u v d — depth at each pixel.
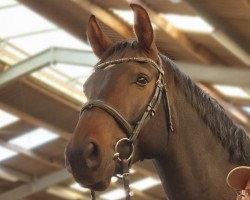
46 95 15.01
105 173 3.07
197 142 3.42
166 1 11.10
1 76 13.74
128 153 3.18
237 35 12.09
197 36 12.41
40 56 13.17
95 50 3.66
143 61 3.36
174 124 3.37
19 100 15.18
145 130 3.26
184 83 3.49
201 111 3.47
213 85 14.82
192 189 3.38
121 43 3.47
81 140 3.06
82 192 20.98
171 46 12.70
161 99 3.34
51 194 20.31
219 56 13.17
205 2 10.99
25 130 16.75
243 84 11.39
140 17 3.42
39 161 18.44
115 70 3.32
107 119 3.15
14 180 19.39
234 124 3.56
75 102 15.43
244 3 10.62
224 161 3.46
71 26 11.91
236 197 3.32
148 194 21.50
